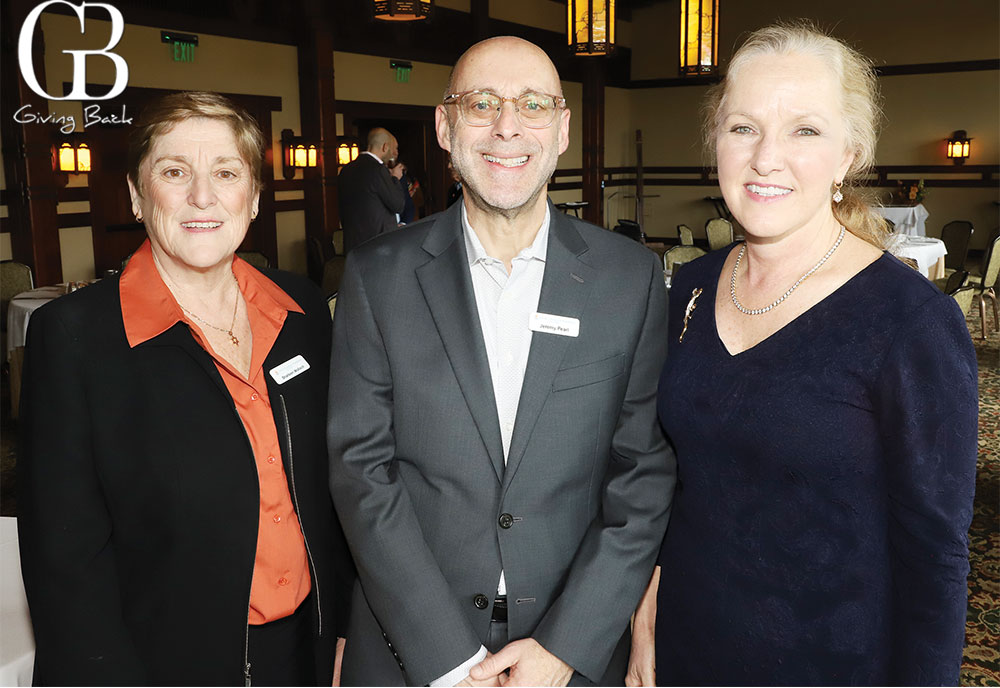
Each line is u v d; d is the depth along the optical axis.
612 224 15.50
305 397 1.40
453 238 1.40
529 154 1.31
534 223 1.38
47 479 1.17
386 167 6.77
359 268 1.39
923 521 1.05
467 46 11.86
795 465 1.13
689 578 1.29
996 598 2.94
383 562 1.30
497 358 1.37
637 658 1.50
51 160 7.15
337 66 10.02
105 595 1.21
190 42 8.27
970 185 12.66
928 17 12.62
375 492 1.32
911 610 1.09
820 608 1.15
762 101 1.13
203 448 1.26
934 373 1.03
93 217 7.86
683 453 1.29
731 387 1.20
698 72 5.99
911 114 12.99
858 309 1.11
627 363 1.38
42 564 1.17
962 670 2.49
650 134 15.30
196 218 1.25
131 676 1.22
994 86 12.30
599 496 1.42
